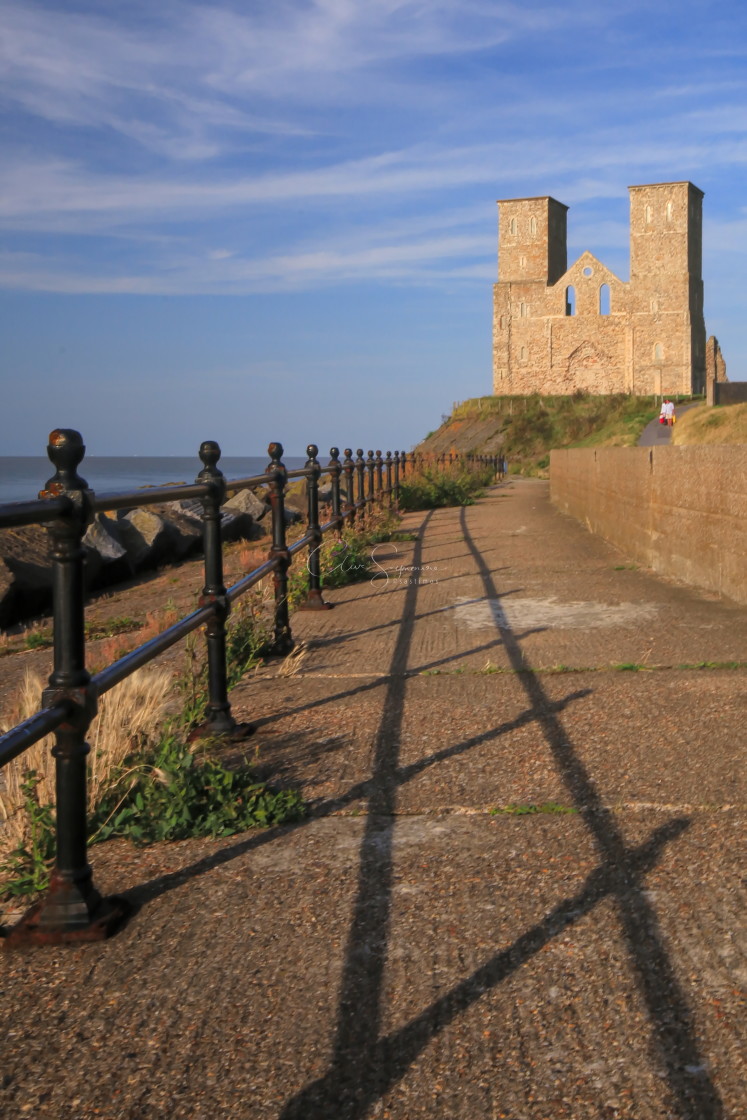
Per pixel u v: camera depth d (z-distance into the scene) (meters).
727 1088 1.73
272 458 5.73
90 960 2.26
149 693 4.17
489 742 3.69
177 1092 1.79
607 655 5.04
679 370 76.31
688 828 2.79
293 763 3.57
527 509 16.88
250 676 5.06
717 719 3.80
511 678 4.69
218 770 3.20
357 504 11.35
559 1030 1.91
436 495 19.27
